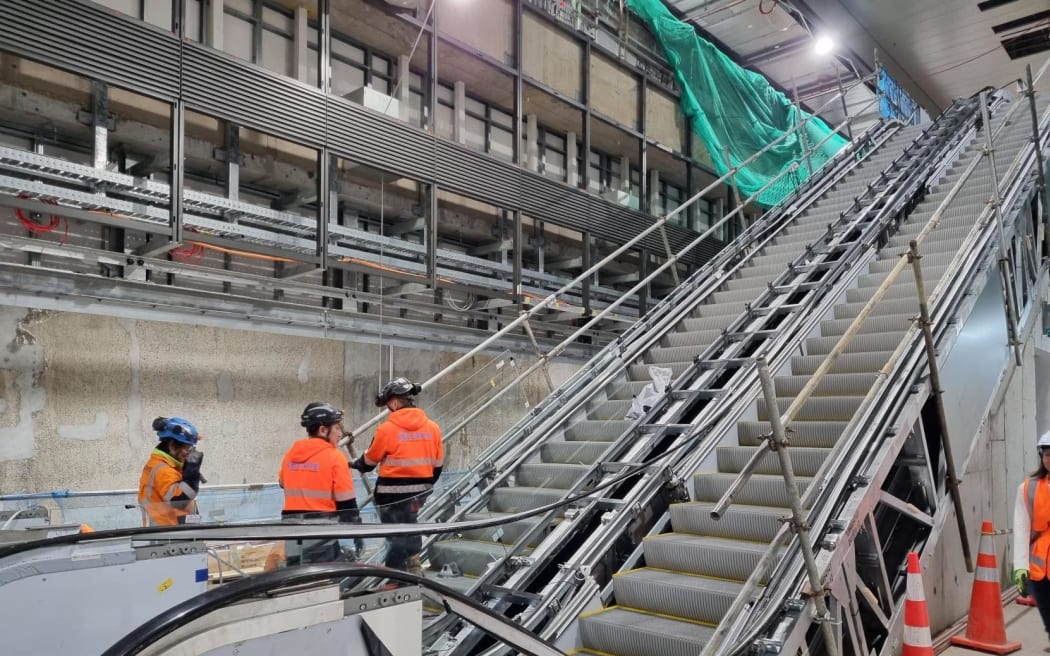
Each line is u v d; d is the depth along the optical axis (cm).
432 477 497
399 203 861
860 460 488
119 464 594
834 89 1655
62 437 567
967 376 613
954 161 1034
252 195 768
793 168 1145
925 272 712
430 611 420
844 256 774
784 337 658
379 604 246
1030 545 483
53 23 555
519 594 449
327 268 729
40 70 604
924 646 440
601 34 1120
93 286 586
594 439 630
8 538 300
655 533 515
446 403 617
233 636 208
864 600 455
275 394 693
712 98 1281
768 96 1406
